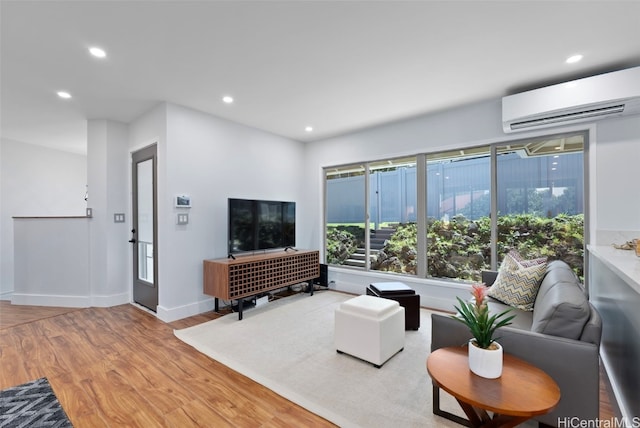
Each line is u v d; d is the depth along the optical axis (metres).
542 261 2.63
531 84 2.94
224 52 2.37
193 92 3.11
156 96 3.21
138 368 2.32
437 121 3.78
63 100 3.30
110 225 3.99
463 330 1.77
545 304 1.79
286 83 2.92
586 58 2.45
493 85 2.97
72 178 5.70
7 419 1.74
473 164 3.63
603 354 2.31
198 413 1.80
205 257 3.69
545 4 1.83
